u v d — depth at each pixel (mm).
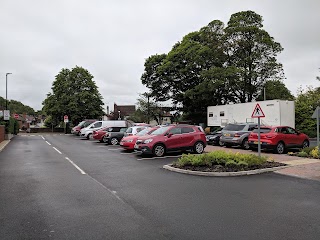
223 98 39469
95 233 4941
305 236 4832
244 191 7996
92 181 9305
